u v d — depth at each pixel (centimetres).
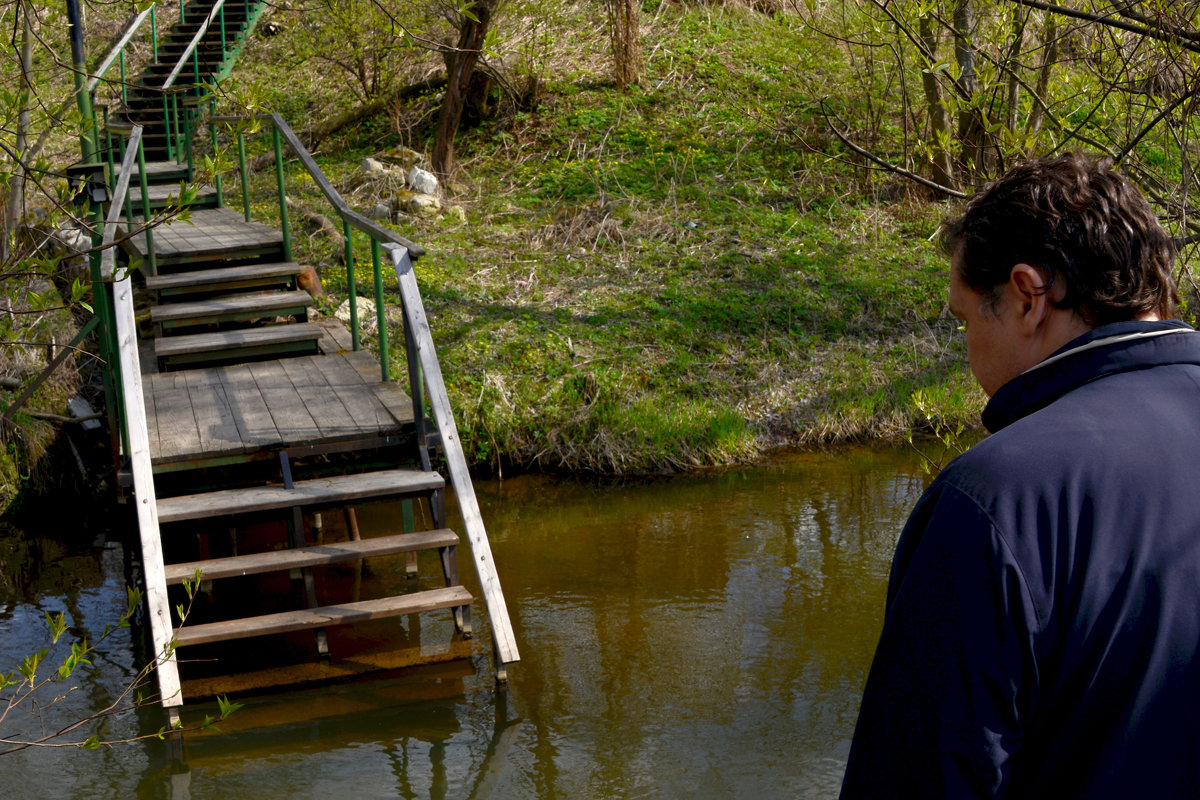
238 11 1460
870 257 1042
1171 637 110
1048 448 114
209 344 651
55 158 1099
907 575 115
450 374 816
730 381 860
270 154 1270
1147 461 114
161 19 1491
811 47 1227
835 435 830
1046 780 113
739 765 410
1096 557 110
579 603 572
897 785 112
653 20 1484
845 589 581
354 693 475
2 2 393
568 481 769
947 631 110
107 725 453
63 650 534
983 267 129
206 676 495
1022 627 109
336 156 1287
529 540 666
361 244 1034
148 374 646
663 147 1243
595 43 1438
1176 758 111
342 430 542
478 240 1066
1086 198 123
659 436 790
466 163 1245
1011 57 396
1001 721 109
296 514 503
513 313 915
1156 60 378
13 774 411
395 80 1372
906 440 827
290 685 483
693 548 645
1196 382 121
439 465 779
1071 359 123
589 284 980
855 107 1178
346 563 639
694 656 507
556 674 491
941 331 931
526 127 1295
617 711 455
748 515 696
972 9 452
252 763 418
